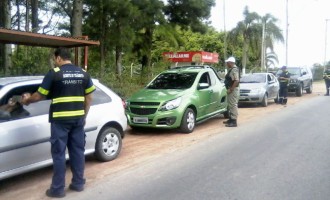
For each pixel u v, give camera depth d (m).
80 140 5.45
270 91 17.19
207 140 8.93
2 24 15.97
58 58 5.34
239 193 5.27
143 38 23.30
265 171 6.28
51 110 5.20
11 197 5.29
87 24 19.17
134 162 7.01
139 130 10.47
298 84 21.78
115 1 17.58
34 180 6.05
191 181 5.83
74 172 5.48
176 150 7.93
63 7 20.12
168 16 24.42
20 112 5.61
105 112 6.98
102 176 6.16
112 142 7.18
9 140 5.30
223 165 6.70
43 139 5.77
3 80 5.97
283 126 10.83
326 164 6.66
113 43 19.02
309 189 5.39
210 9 24.62
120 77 17.83
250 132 9.91
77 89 5.26
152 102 9.51
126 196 5.25
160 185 5.68
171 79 10.95
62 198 5.20
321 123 11.33
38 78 6.16
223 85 12.03
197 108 10.20
